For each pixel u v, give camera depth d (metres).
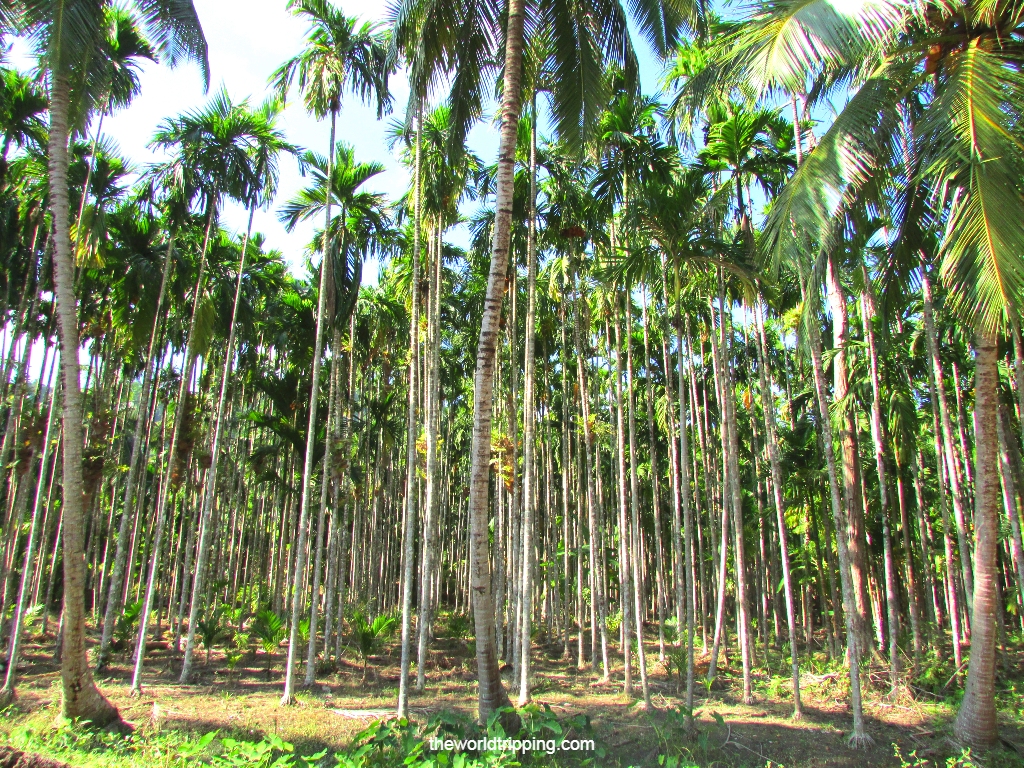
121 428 24.14
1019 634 21.08
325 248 14.40
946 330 14.08
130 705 11.87
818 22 6.38
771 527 20.59
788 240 7.49
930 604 16.28
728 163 11.91
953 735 8.59
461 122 9.87
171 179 14.19
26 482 16.58
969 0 7.32
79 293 16.41
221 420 15.98
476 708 12.16
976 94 6.41
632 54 10.12
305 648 19.66
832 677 12.91
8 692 11.44
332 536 17.92
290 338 19.98
